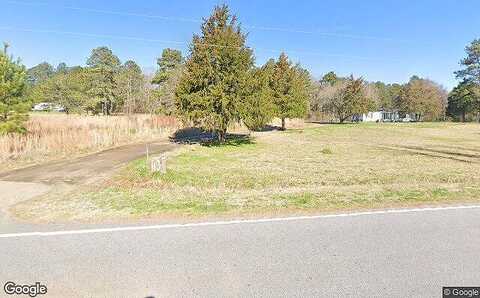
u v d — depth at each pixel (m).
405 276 4.27
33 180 10.58
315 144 25.80
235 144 24.34
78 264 4.49
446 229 6.02
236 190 9.22
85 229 5.82
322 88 65.62
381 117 92.62
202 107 21.70
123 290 3.87
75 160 14.84
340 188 9.44
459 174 12.50
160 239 5.38
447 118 80.38
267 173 12.68
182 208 7.17
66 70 115.19
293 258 4.75
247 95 22.23
